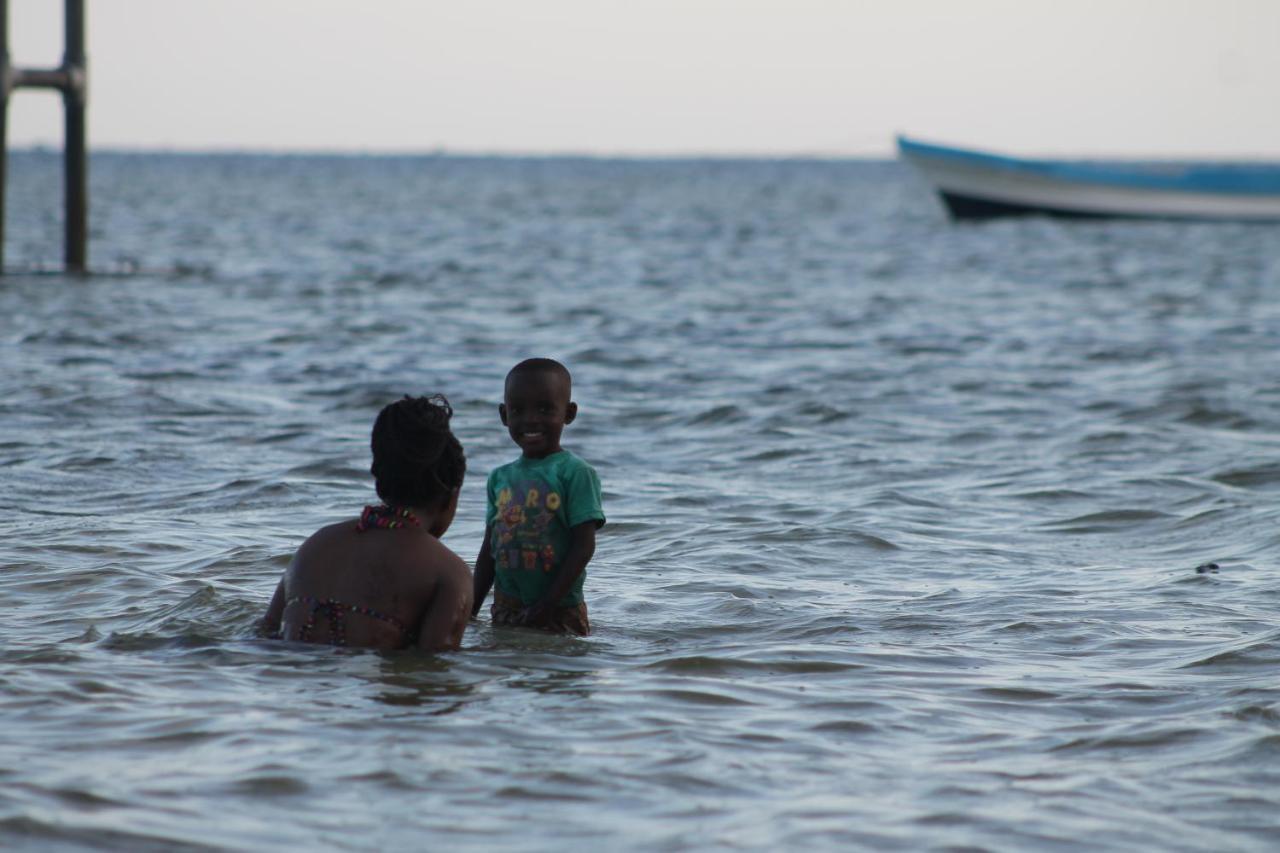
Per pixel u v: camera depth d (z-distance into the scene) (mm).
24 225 112688
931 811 8969
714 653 12836
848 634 13867
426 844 8227
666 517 20094
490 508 13555
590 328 48625
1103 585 16344
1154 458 25672
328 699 10867
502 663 12078
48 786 8852
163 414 27953
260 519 19078
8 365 34000
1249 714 11039
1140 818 8914
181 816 8477
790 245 111875
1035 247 112125
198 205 175750
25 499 20141
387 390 32094
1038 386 35562
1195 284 74688
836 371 38250
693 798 9117
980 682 12117
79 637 12836
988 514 20859
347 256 87562
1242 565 17453
